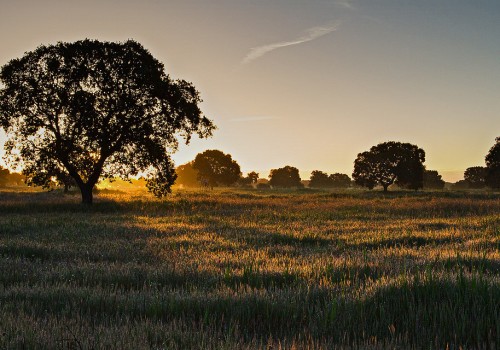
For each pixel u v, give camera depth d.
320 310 5.86
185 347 4.68
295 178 190.00
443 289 6.33
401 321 5.55
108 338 4.80
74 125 34.53
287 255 11.95
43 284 8.11
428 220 22.66
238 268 9.77
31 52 34.50
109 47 35.16
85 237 15.86
